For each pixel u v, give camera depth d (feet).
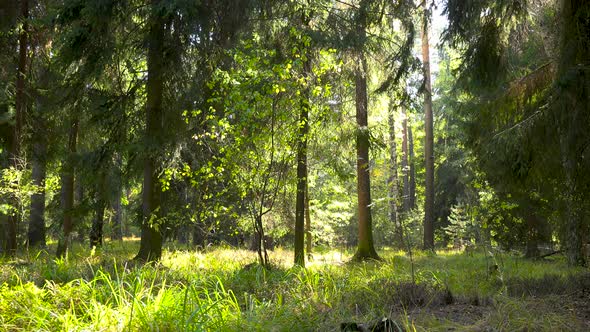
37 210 60.39
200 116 40.32
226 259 41.57
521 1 32.27
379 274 29.22
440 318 16.75
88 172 42.04
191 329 14.07
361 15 44.34
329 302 18.72
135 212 60.75
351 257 54.65
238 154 32.17
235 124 32.65
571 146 25.55
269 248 65.00
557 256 52.65
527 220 50.55
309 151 42.63
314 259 53.06
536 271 34.40
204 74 39.91
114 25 38.81
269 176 33.40
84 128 49.19
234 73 31.78
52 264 27.17
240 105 30.71
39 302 15.89
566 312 17.43
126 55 43.93
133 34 42.75
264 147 32.27
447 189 87.04
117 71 45.03
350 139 48.16
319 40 40.24
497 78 33.58
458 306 18.97
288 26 39.70
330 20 43.98
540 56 43.57
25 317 14.44
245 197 35.14
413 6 44.57
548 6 33.40
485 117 34.71
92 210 46.91
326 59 39.34
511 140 28.09
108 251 46.78
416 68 45.60
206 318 14.56
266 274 26.99
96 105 41.91
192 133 40.68
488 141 33.06
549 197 32.50
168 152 39.93
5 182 39.50
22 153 46.93
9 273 24.06
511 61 38.73
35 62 49.08
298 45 35.04
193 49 40.93
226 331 14.25
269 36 41.16
